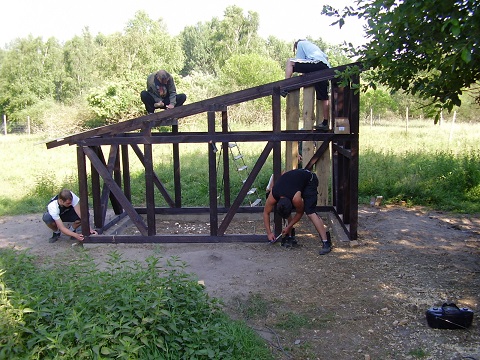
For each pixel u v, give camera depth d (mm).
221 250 7809
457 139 18469
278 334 5137
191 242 8094
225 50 65312
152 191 8062
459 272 6656
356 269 6883
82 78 53219
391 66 4891
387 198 11312
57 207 8195
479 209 10344
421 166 12742
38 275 5039
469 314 5055
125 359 3635
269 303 5836
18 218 10570
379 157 13859
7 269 5258
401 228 9023
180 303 4504
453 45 4141
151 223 8125
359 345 4863
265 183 12227
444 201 10883
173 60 37656
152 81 9320
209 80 33562
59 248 8234
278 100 7691
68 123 26703
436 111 5004
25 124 35719
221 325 4723
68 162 17234
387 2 4273
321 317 5465
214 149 7898
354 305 5730
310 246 8000
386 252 7609
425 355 4605
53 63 50812
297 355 4719
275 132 7781
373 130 22359
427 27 4402
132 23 43062
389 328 5168
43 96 46812
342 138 7781
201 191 12078
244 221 10000
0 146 21625
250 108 24984
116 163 9664
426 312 5258
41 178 13234
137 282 4543
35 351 3697
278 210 7328
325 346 4871
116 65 32406
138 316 4016
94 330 3713
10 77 46750
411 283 6312
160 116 7844
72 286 4426
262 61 30875
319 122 9875
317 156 8992
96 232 8422
